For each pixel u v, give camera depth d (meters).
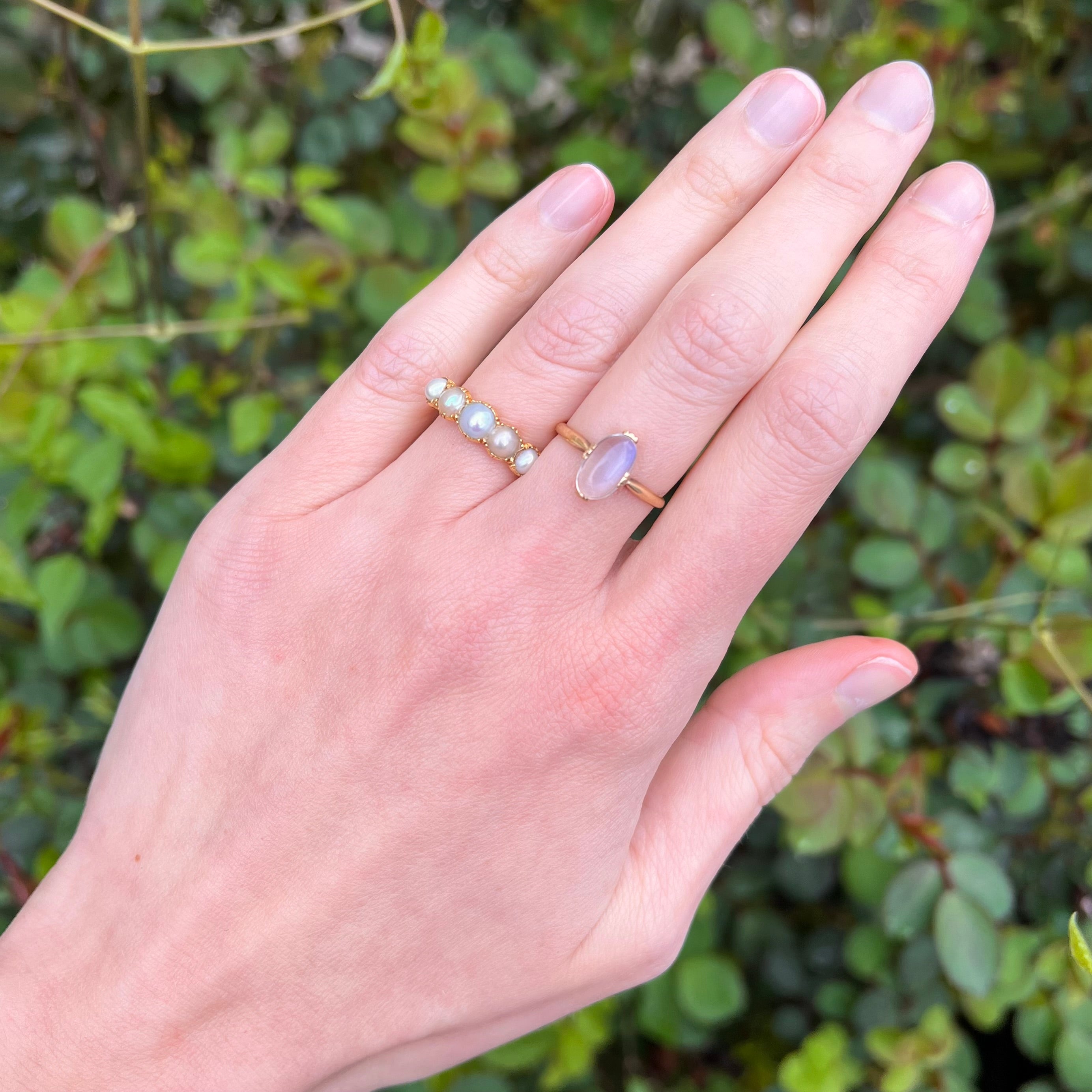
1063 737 0.22
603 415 0.17
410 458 0.18
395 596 0.18
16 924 0.18
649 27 0.27
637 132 0.27
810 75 0.25
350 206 0.24
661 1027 0.23
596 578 0.17
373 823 0.18
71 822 0.23
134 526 0.23
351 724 0.18
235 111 0.25
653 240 0.18
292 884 0.18
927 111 0.17
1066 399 0.23
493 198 0.27
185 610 0.19
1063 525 0.21
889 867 0.22
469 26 0.25
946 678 0.22
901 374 0.17
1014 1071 0.26
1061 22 0.26
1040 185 0.27
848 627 0.23
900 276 0.17
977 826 0.22
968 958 0.20
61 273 0.22
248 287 0.22
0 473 0.23
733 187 0.17
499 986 0.18
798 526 0.17
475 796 0.18
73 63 0.24
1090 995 0.21
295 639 0.18
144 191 0.20
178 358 0.25
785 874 0.24
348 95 0.25
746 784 0.19
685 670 0.17
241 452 0.22
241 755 0.18
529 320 0.18
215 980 0.18
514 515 0.17
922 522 0.22
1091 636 0.21
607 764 0.18
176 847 0.18
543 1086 0.24
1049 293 0.28
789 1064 0.22
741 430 0.17
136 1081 0.17
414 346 0.18
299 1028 0.18
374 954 0.18
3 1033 0.17
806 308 0.17
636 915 0.19
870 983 0.23
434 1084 0.23
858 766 0.21
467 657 0.17
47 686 0.24
